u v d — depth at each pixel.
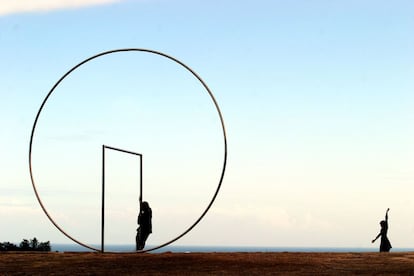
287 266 23.70
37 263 24.55
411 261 25.16
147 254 26.77
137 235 28.47
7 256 26.34
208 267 23.42
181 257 25.52
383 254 27.61
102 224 27.86
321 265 23.98
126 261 24.73
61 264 24.30
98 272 22.70
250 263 24.25
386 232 36.44
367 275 22.05
